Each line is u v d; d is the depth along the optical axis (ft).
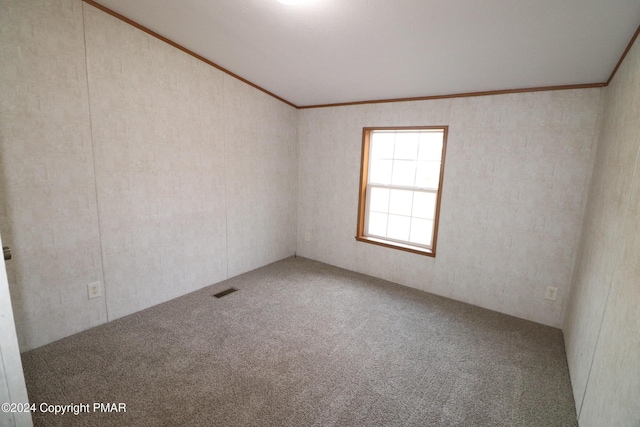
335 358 6.79
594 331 5.14
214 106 9.72
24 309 6.52
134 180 8.01
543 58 6.64
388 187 11.28
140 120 7.95
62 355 6.59
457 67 7.63
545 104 7.97
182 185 9.16
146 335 7.45
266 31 7.22
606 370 4.25
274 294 9.95
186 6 6.64
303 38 7.30
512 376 6.36
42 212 6.53
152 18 7.31
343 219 12.30
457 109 9.24
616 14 4.89
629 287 3.84
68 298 7.15
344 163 11.94
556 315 8.36
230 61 9.27
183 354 6.78
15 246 6.24
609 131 6.24
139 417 5.12
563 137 7.83
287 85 10.67
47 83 6.34
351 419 5.19
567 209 7.97
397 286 10.89
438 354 7.04
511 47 6.41
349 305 9.34
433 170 10.32
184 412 5.25
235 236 11.14
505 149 8.63
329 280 11.23
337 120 11.87
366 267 11.92
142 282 8.55
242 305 9.14
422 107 9.86
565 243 8.07
